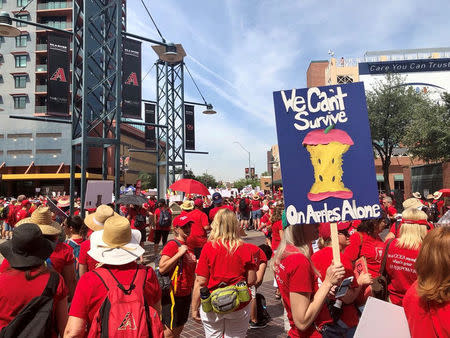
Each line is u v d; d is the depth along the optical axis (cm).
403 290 346
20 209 1498
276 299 686
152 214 1127
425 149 2683
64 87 1227
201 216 656
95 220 429
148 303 232
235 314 333
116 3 1217
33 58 5653
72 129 1168
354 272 286
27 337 213
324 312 257
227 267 338
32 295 231
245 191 2853
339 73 5816
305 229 252
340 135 258
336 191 254
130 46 1524
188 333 543
